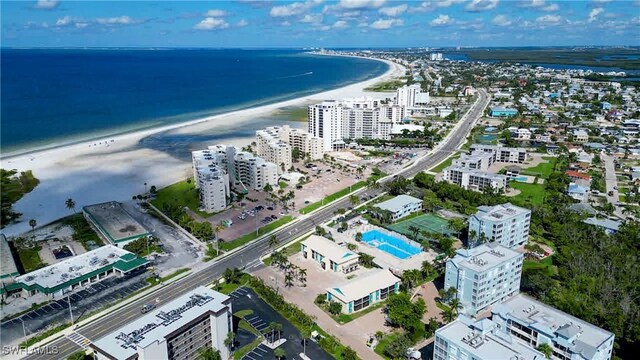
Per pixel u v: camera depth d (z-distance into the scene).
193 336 173.88
